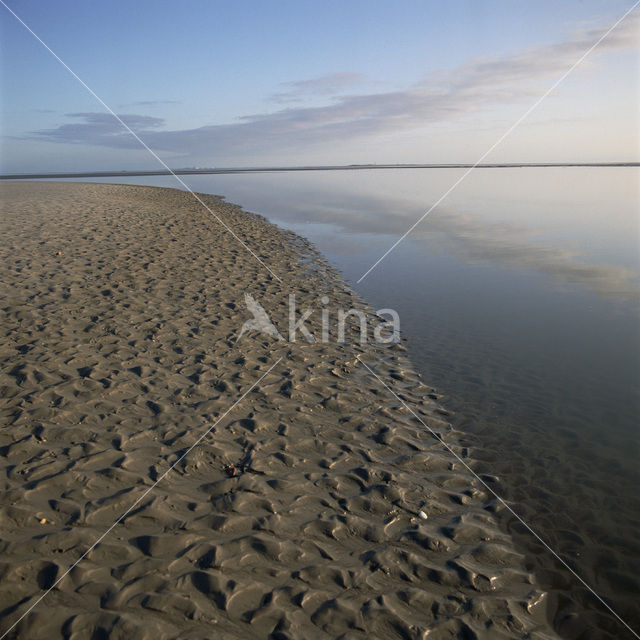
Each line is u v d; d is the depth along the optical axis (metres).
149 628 3.25
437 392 7.12
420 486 5.02
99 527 4.10
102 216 19.59
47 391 6.09
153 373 6.83
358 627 3.40
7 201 24.47
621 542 4.43
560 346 8.80
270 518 4.38
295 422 6.01
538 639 3.45
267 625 3.35
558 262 15.17
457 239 19.22
